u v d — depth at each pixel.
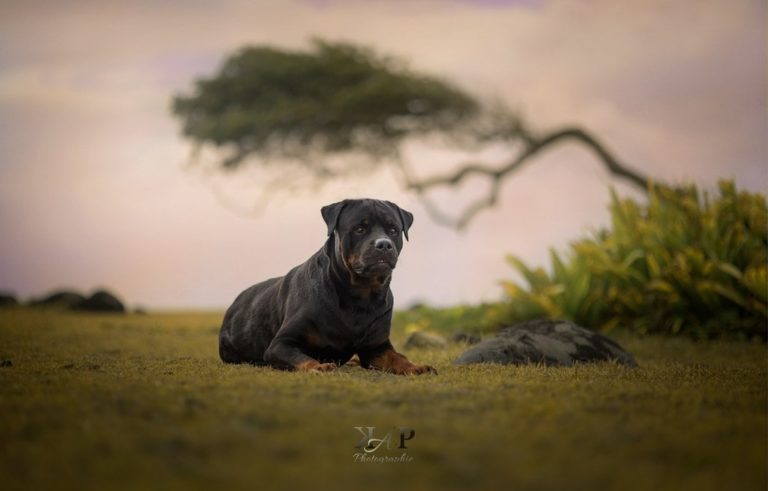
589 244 13.03
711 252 12.17
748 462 3.82
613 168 26.86
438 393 5.42
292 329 6.98
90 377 6.16
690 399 5.42
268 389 5.46
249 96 27.66
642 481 3.49
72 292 19.28
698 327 11.90
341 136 26.84
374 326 7.10
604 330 12.41
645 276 12.73
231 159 27.48
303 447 3.94
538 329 8.25
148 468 3.56
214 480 3.41
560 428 4.38
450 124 27.36
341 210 7.03
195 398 5.02
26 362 7.61
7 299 18.48
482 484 3.43
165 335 12.03
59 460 3.68
